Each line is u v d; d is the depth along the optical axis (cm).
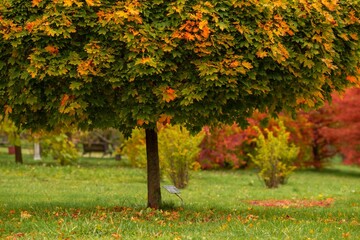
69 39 1017
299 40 1055
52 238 864
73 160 3106
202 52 1012
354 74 1166
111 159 3991
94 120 1111
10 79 1029
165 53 1024
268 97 1137
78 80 1020
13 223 1020
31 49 1008
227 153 3042
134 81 1030
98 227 934
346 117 2853
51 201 1482
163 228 970
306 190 2034
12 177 2275
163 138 2042
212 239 863
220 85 1009
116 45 1015
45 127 1205
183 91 1018
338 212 1257
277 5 1035
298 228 963
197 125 1127
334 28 1095
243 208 1370
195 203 1491
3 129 2684
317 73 1088
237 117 1180
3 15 1008
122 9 1012
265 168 2155
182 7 1006
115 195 1702
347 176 3177
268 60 1043
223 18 1020
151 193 1259
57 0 988
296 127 3077
